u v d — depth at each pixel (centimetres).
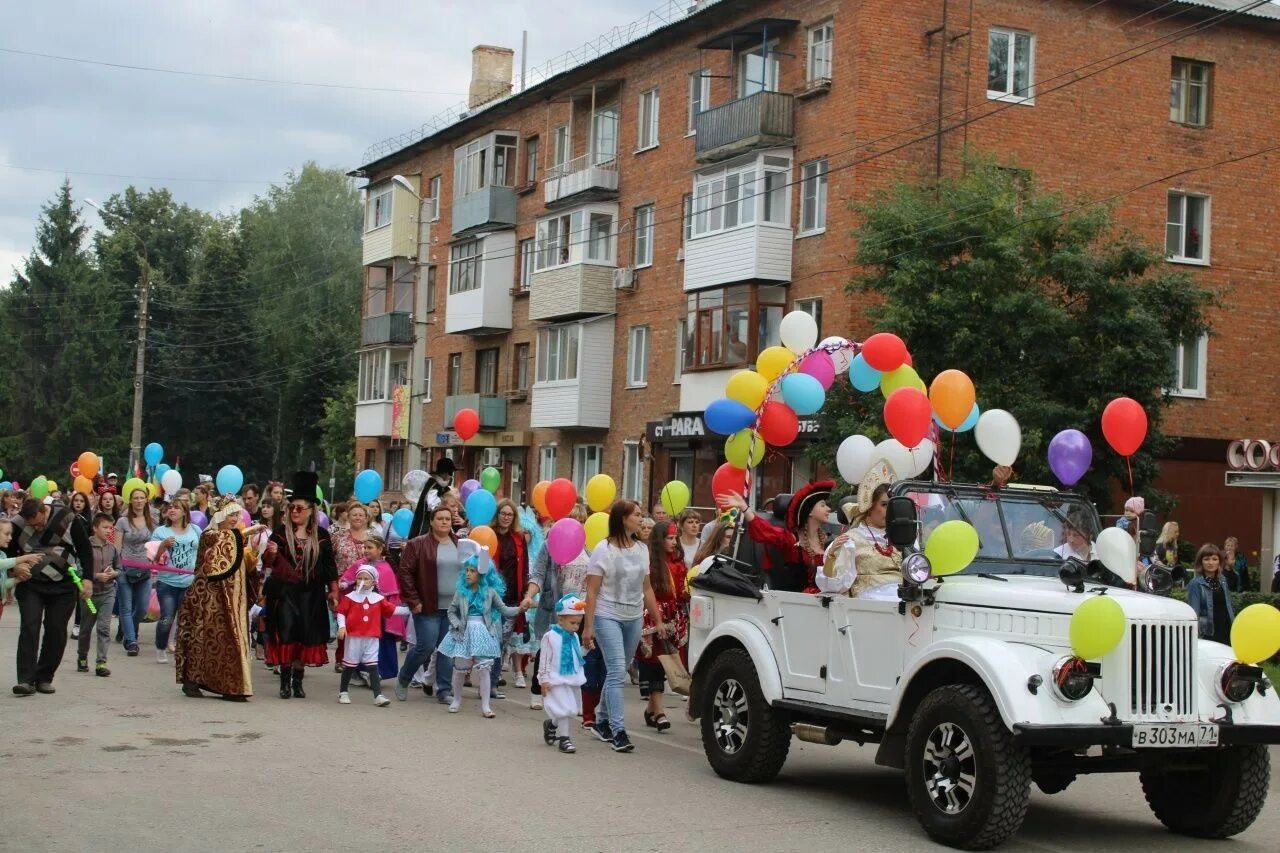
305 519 1415
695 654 1107
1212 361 3281
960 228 2512
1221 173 3338
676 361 3750
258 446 7781
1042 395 2438
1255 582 2583
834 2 3156
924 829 861
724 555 1120
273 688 1507
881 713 924
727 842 830
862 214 2672
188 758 1039
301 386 7644
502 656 1504
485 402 4591
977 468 2381
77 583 1369
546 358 4284
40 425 7706
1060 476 1116
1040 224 2522
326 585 1429
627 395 3950
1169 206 3306
